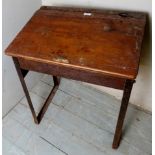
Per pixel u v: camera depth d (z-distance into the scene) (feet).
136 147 4.89
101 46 3.66
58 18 4.36
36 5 5.36
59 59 3.56
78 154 4.90
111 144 4.99
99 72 3.34
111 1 4.33
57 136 5.25
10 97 5.73
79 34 3.94
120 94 5.66
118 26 3.95
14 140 5.32
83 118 5.50
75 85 6.21
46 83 6.38
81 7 4.83
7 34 4.89
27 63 4.08
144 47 4.51
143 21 3.97
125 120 5.35
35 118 5.39
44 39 3.97
